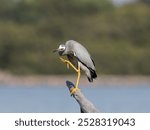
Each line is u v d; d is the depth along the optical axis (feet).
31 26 318.65
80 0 327.06
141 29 310.65
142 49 299.99
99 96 187.32
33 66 290.76
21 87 269.85
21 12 338.13
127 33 309.83
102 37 305.12
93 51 287.48
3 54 294.46
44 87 267.80
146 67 288.71
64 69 285.64
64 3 325.83
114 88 255.91
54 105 135.85
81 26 310.45
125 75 285.02
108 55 286.46
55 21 310.04
